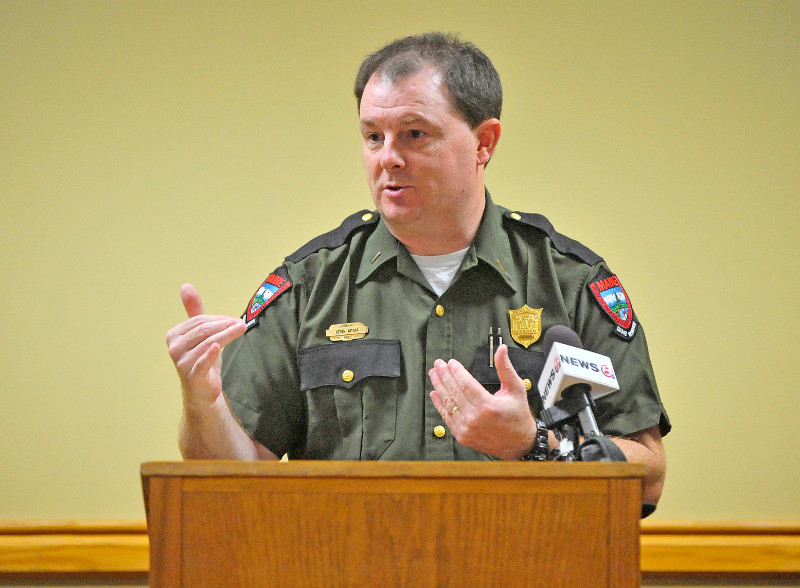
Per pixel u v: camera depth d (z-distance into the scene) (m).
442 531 2.58
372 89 4.12
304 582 2.56
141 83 6.75
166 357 6.47
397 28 6.80
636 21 6.75
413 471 2.57
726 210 6.53
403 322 4.37
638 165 6.62
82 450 6.32
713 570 5.80
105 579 5.88
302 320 4.43
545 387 3.27
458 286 4.41
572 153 6.64
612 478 2.60
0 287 6.48
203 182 6.68
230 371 4.37
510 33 6.77
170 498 2.58
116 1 6.80
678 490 6.20
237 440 3.96
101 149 6.67
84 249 6.56
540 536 2.58
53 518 6.20
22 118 6.67
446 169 4.11
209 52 6.80
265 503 2.58
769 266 6.46
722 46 6.70
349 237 4.62
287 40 6.82
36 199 6.59
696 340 6.39
